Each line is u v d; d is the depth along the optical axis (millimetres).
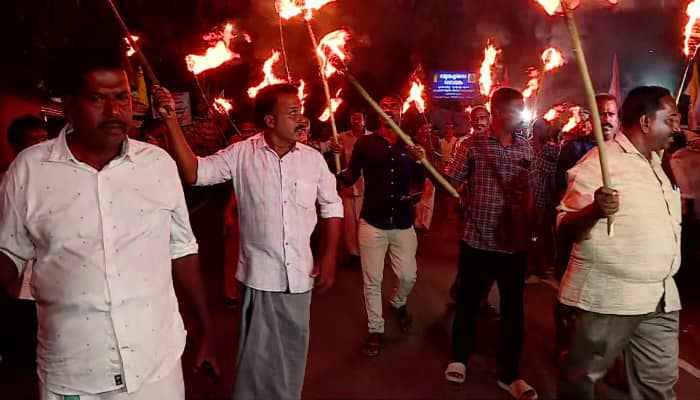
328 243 3764
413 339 5535
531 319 5930
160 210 2361
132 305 2254
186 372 4801
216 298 6848
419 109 7660
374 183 5078
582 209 3023
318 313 6281
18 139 4855
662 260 3098
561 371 3371
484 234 4277
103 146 2223
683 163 6602
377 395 4457
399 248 5238
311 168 3617
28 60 7809
